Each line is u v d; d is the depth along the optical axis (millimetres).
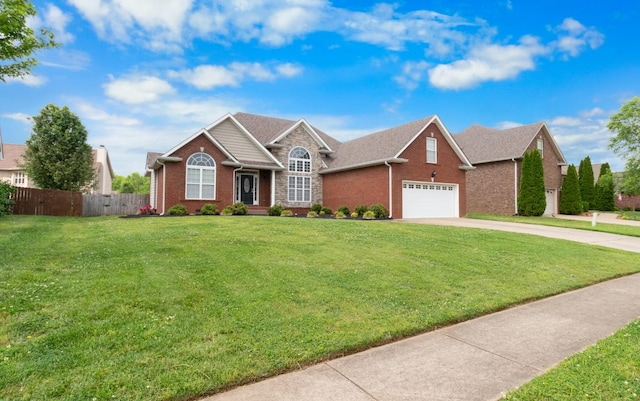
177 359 3545
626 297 6707
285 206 22750
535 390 3203
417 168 20812
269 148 22672
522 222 20531
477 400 3100
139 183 61531
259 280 6082
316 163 24188
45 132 24078
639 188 29141
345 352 4004
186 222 13352
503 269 8109
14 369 3180
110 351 3609
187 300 5055
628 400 3031
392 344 4328
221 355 3672
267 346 3922
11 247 8047
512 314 5594
